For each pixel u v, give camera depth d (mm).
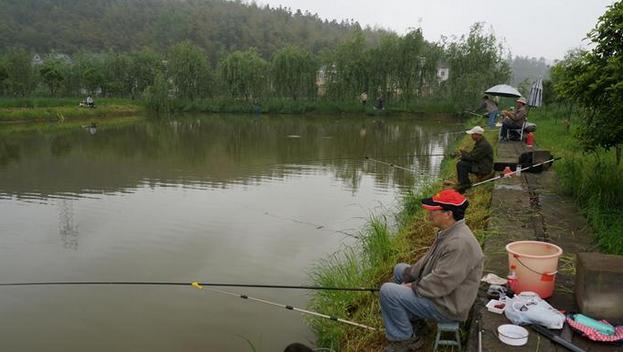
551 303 3953
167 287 6027
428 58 35094
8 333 5004
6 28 81875
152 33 97375
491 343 3406
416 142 20000
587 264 3631
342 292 5035
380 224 6961
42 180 12289
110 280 6254
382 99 35281
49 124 28250
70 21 94812
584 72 5941
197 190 11148
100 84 42938
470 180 9250
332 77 37844
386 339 4152
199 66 41156
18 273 6496
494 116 18516
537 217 6289
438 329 3615
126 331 5031
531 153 9359
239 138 21719
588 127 6445
